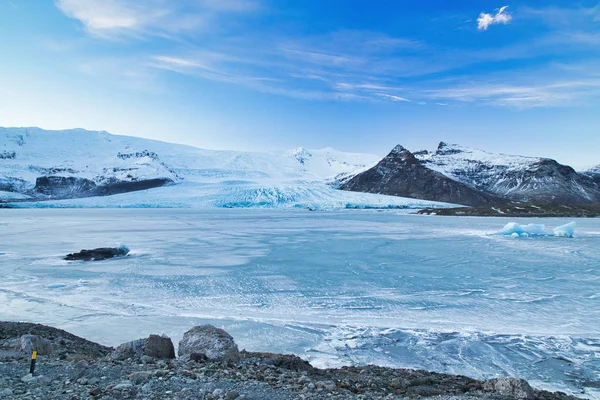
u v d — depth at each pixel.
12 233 48.81
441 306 16.12
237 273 22.91
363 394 6.15
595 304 16.38
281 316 14.74
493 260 27.73
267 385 6.05
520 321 14.20
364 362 10.60
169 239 41.75
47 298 17.36
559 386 9.26
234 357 7.84
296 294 18.05
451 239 41.94
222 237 43.72
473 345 11.88
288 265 25.61
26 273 23.28
